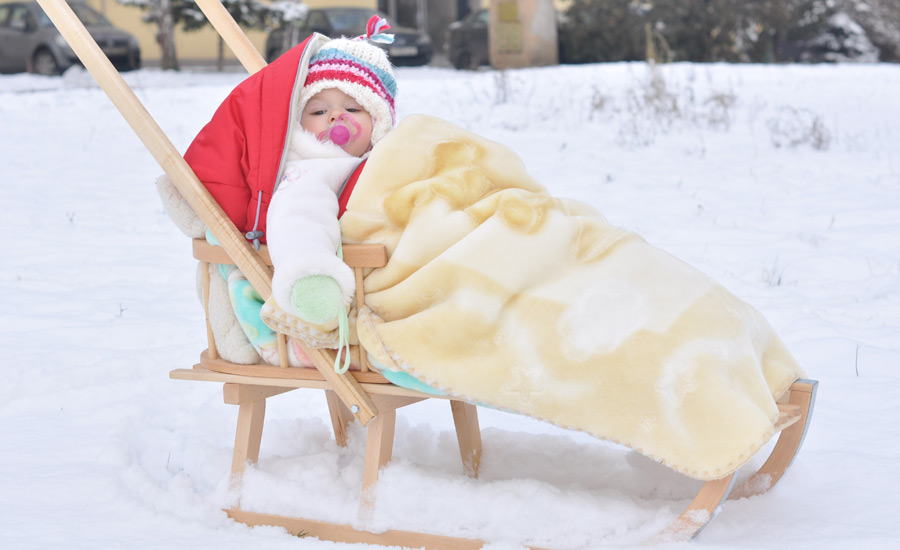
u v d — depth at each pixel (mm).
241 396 2766
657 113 12938
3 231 7090
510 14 21281
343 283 2480
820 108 13508
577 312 2465
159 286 5648
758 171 9266
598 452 3102
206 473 3047
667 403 2357
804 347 4270
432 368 2486
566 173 9273
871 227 6809
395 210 2656
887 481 2852
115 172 9836
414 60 22359
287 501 2734
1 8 20953
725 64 20359
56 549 2498
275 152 2770
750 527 2553
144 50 28359
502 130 12047
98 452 3213
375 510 2588
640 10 23281
